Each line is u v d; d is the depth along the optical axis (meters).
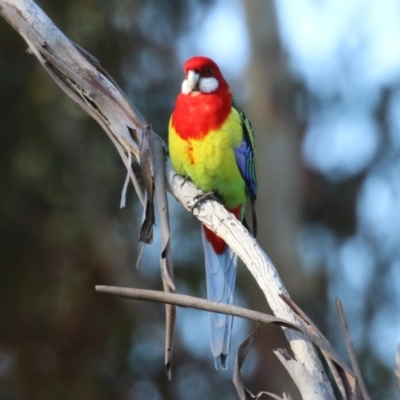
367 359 15.67
